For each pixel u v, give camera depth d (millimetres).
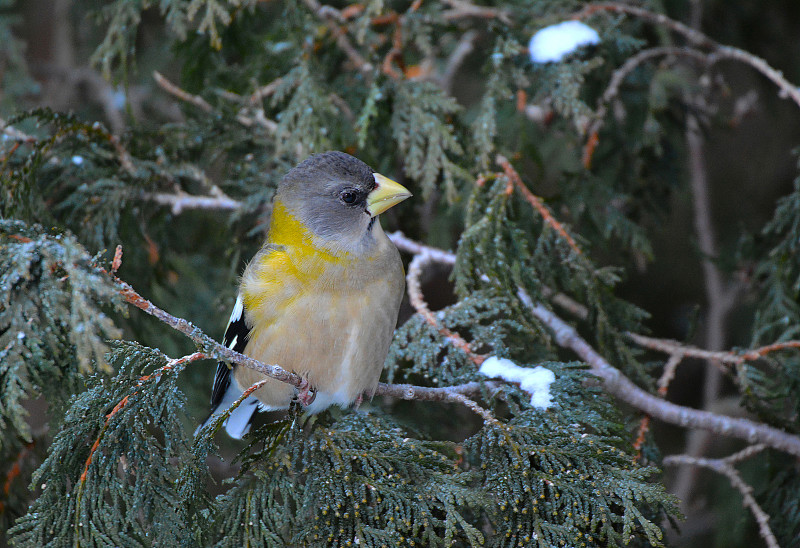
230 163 10031
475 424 11344
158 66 12734
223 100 9812
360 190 7559
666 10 11227
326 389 7434
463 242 7949
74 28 12898
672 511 5715
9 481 8133
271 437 6152
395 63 9766
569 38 8852
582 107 8578
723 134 13727
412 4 9898
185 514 5582
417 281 8469
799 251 8750
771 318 8750
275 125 9711
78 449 5734
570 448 6031
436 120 8836
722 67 12898
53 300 5062
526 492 5938
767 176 13484
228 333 7699
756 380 7996
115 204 8766
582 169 9594
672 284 14055
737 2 11625
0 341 5191
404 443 6121
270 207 9477
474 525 6398
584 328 10922
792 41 11883
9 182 7707
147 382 5672
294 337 7199
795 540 7953
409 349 7488
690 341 8539
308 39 9250
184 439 5684
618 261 13273
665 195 10727
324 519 5883
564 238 8234
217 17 9820
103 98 12859
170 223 10070
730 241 13297
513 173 8453
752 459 11031
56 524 5582
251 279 7348
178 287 11055
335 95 9586
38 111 8109
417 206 10594
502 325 8328
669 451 13273
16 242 5414
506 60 9211
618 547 5926
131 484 5867
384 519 5852
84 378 6141
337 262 7281
